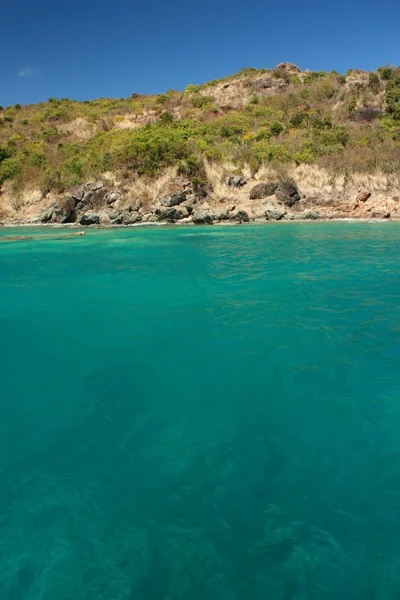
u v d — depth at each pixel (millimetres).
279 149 37688
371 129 43500
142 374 7145
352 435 5375
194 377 6988
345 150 38469
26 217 36094
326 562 3646
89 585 3508
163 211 32844
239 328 9148
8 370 7379
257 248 19969
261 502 4328
